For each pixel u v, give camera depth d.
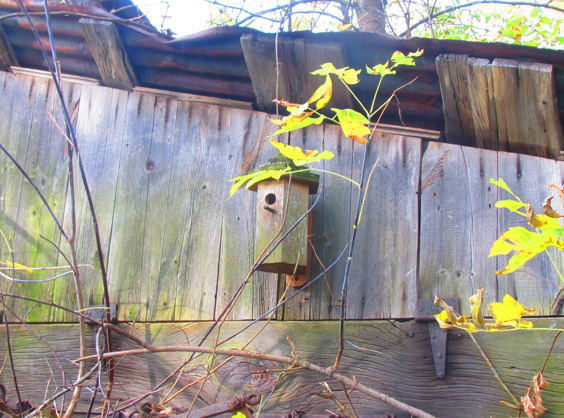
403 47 2.73
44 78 3.45
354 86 2.94
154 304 3.00
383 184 2.91
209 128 3.21
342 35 2.75
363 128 1.66
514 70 2.56
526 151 2.80
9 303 3.13
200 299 2.96
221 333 2.88
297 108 1.74
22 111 3.41
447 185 2.82
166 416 2.57
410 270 2.75
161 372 2.88
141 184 3.19
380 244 2.82
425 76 2.83
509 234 1.46
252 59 2.94
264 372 2.75
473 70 2.64
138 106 3.32
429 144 2.91
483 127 2.80
